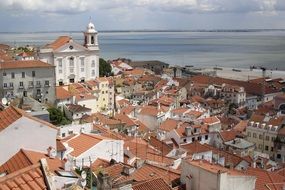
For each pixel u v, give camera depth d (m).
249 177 48.78
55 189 20.53
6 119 40.16
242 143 120.31
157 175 52.28
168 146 97.06
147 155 74.44
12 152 38.66
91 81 190.25
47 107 112.62
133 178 49.00
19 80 149.38
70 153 58.44
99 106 184.25
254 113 161.12
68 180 29.39
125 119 135.25
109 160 62.09
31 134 39.47
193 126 121.12
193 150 95.88
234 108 199.25
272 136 131.62
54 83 156.00
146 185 44.38
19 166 32.00
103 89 186.12
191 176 50.22
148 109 151.25
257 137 135.62
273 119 136.12
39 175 21.19
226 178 47.16
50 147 39.59
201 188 49.03
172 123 126.12
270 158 120.69
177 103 184.50
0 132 37.81
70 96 158.00
